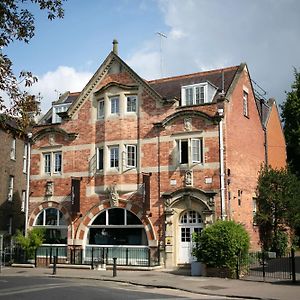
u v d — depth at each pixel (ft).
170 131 87.97
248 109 95.96
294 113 123.54
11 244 116.67
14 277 74.64
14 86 39.86
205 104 85.66
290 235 104.83
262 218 91.56
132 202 89.61
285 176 94.58
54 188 99.50
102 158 94.48
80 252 93.35
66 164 98.78
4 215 120.88
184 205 84.84
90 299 49.83
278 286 60.18
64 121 100.53
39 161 102.27
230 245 70.49
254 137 97.40
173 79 101.35
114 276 72.59
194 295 54.60
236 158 87.35
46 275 77.25
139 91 92.27
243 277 69.36
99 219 93.56
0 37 38.40
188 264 83.25
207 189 82.79
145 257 87.25
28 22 39.24
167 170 87.04
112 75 96.07
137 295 53.47
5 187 122.42
